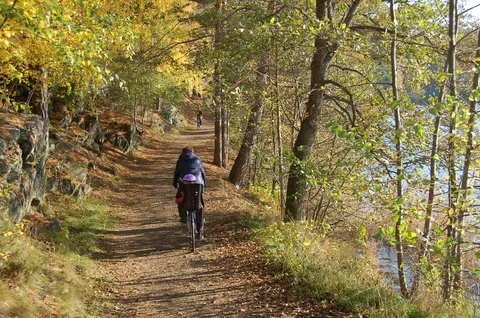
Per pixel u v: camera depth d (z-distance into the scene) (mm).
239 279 7129
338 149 12555
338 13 13328
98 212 13055
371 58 11742
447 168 7555
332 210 14203
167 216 12961
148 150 29844
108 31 6059
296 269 7078
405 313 5289
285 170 10938
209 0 17359
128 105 29391
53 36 5418
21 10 4305
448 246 6727
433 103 6125
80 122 20672
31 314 4895
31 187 9633
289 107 14422
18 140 9266
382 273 10703
